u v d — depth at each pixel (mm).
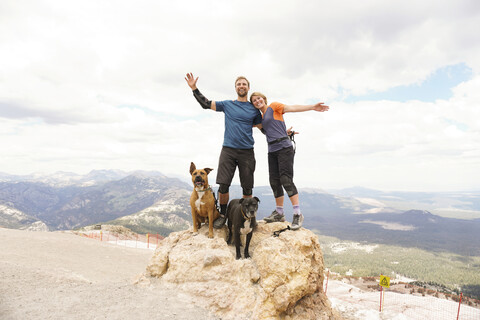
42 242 22141
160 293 5996
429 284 171875
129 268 18031
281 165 6301
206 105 6516
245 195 6578
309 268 5965
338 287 24188
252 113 6375
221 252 6102
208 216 6363
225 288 5703
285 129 6406
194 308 5496
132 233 47781
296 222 6336
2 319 4629
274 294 5555
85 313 4961
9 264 8742
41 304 5336
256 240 6641
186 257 6328
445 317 17594
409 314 16906
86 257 19797
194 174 6137
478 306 42750
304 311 6297
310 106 6160
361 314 12898
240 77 6383
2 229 26203
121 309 5156
